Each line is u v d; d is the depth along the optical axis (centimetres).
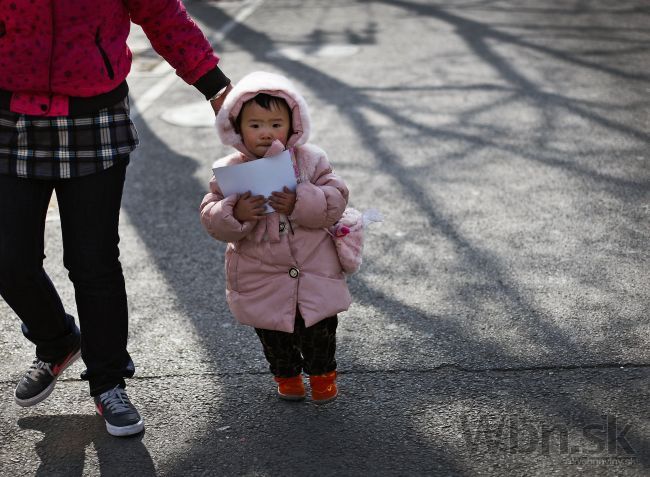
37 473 318
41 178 316
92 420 353
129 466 320
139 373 386
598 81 912
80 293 337
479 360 384
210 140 769
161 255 524
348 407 352
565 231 530
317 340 343
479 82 927
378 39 1202
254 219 323
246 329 425
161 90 965
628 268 474
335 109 842
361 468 311
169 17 330
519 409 344
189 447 330
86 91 313
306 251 332
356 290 462
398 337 408
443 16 1377
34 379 358
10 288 329
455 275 476
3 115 313
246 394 366
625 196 586
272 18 1445
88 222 327
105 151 322
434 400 354
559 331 407
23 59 303
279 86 320
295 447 327
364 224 340
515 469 306
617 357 380
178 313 445
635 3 1439
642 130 736
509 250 506
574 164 655
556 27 1238
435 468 309
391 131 762
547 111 805
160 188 647
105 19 311
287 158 321
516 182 622
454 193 605
